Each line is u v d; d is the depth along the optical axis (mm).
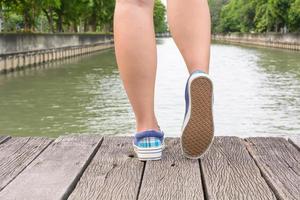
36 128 14047
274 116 15562
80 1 47562
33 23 37594
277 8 61469
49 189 2156
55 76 28281
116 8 2496
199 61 2443
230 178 2330
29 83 24766
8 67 28641
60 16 46656
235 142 3066
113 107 17297
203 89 2324
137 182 2281
